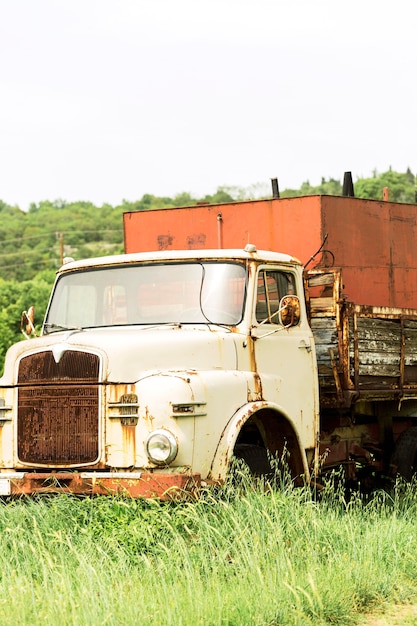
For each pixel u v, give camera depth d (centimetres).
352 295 1327
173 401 920
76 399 948
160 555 862
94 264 1106
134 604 726
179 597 750
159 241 1380
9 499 960
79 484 926
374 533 941
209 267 1066
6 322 8000
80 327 1098
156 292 1074
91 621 692
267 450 1046
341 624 751
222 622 716
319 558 885
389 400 1310
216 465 948
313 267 1272
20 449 969
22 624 700
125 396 934
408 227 1435
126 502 908
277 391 1066
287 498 965
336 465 1248
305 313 1150
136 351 952
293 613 744
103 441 937
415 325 1320
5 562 839
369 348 1223
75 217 19850
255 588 775
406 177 9775
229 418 972
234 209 1334
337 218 1304
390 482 1335
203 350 994
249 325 1050
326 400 1191
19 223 19638
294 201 1293
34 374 967
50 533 888
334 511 1027
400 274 1415
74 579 801
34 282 9250
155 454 914
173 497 897
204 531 882
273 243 1306
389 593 825
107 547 877
